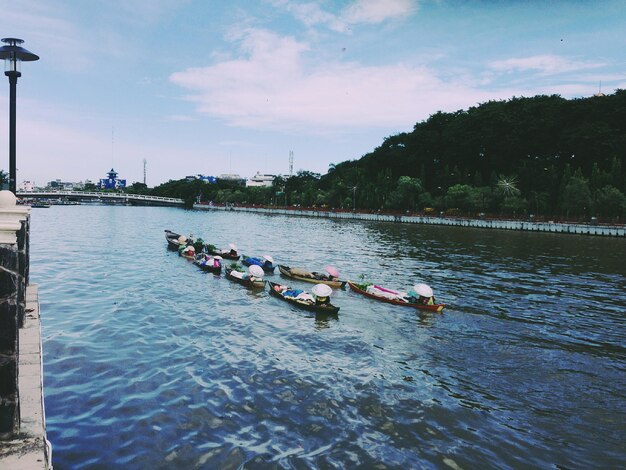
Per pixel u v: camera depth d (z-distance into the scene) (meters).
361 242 60.56
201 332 19.75
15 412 7.07
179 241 48.00
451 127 131.62
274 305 25.05
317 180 183.00
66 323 20.02
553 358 18.30
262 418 12.82
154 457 10.75
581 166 105.31
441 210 109.38
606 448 12.15
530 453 11.82
